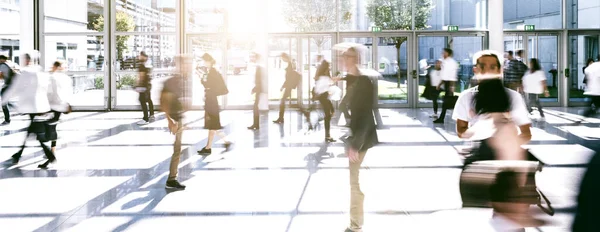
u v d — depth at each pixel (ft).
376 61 57.26
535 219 10.59
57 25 54.80
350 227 14.66
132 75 55.16
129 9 55.16
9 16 54.49
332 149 29.55
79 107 54.80
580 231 6.03
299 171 23.54
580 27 56.75
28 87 24.45
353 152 14.40
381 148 29.86
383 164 25.03
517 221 10.35
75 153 28.63
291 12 56.24
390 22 56.85
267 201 18.30
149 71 44.06
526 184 10.52
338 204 17.87
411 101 57.26
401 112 51.88
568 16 56.59
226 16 55.31
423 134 35.68
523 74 44.47
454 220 10.53
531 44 57.52
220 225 15.55
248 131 37.58
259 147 30.40
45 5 54.54
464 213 10.68
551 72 57.57
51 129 24.85
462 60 57.52
